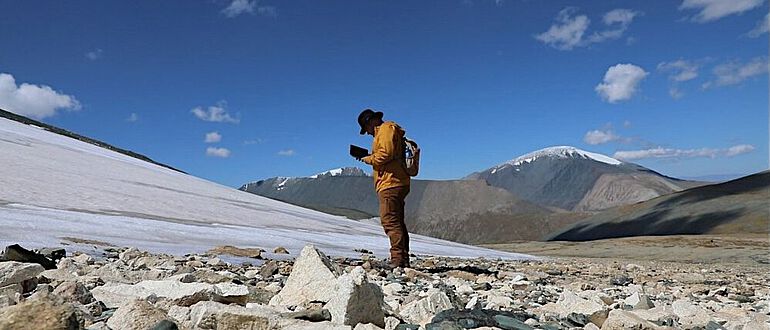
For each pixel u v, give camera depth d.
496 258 20.55
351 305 3.22
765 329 4.02
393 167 9.92
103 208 16.31
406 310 4.14
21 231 9.57
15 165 21.14
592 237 119.00
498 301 5.39
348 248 16.36
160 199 21.77
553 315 4.54
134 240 11.19
